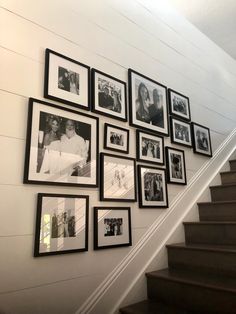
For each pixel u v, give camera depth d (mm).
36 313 1357
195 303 1609
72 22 1898
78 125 1738
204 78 3164
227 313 1471
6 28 1538
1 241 1300
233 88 3676
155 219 2119
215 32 3342
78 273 1566
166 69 2633
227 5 2881
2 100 1432
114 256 1777
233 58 3904
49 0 1795
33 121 1519
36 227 1423
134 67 2287
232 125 3455
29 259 1379
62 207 1554
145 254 1952
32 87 1575
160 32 2678
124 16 2320
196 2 2842
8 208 1349
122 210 1880
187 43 3029
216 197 2688
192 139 2703
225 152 3176
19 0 1635
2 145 1383
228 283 1593
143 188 2066
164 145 2361
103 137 1888
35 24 1680
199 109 2945
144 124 2203
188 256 1973
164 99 2473
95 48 2006
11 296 1290
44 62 1669
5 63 1488
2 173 1358
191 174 2598
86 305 1560
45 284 1416
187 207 2420
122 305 1716
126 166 1978
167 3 2846
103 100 1936
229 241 2041
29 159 1456
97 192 1767
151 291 1849
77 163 1676
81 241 1602
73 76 1794
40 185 1495
